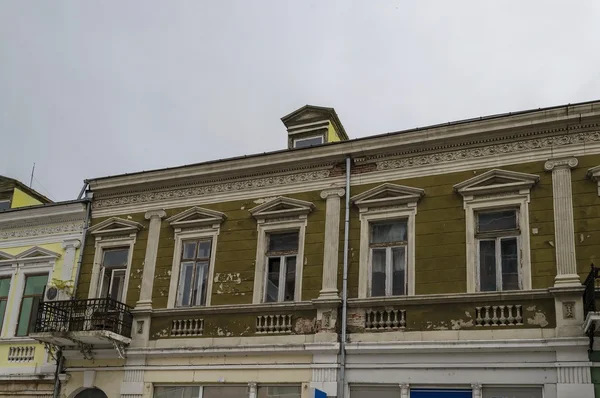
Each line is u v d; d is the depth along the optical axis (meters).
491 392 14.73
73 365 19.31
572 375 14.02
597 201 15.12
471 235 16.08
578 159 15.59
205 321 18.05
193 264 19.09
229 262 18.53
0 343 20.75
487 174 16.28
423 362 15.41
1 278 21.97
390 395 15.62
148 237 19.75
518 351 14.62
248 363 17.14
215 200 19.39
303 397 16.25
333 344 16.20
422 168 17.17
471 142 16.78
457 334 15.27
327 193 17.92
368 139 17.75
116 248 20.38
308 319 16.92
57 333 18.23
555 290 14.60
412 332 15.71
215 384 17.41
